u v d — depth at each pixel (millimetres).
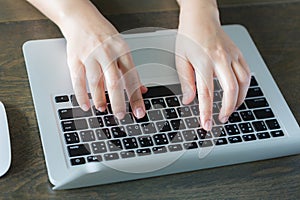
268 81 794
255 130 728
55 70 748
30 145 679
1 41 775
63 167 651
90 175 646
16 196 636
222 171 697
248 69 749
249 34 860
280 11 904
